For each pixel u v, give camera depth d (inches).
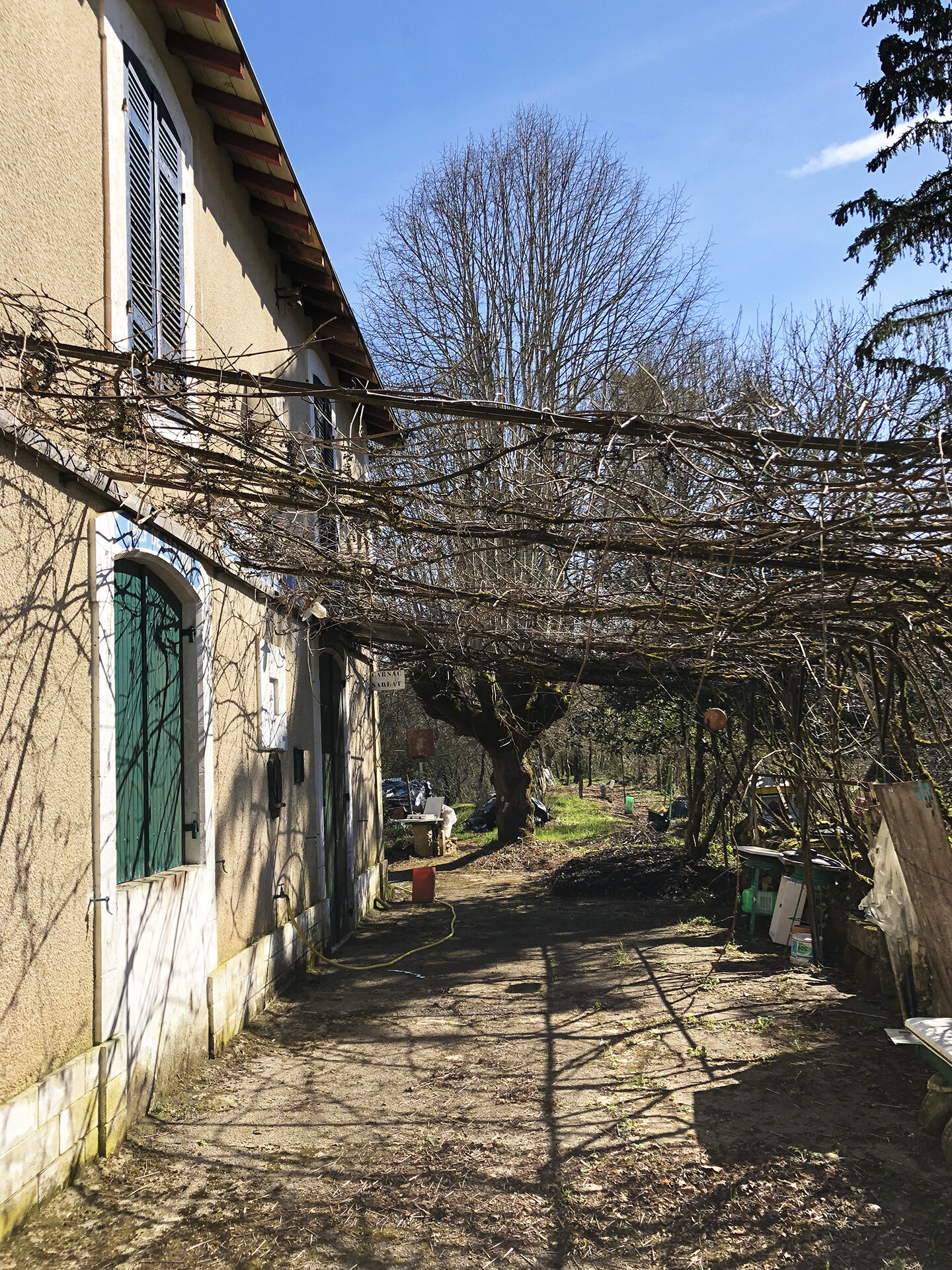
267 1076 223.3
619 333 745.0
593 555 189.2
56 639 163.5
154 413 164.1
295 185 299.6
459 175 752.3
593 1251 139.0
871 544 168.9
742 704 411.8
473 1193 158.4
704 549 175.0
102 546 181.6
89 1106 165.5
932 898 194.9
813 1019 253.0
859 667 289.0
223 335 286.0
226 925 253.0
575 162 751.1
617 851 608.4
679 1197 154.3
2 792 144.0
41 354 151.7
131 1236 144.0
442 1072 223.9
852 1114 187.3
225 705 257.0
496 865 696.4
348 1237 144.1
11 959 143.7
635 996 288.4
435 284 754.2
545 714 699.4
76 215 183.0
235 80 252.4
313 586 251.3
